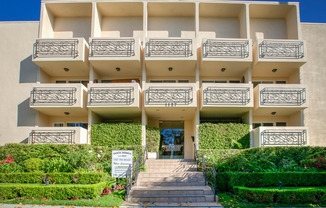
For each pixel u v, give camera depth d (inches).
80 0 796.0
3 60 804.0
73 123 830.5
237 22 865.5
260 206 437.7
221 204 457.7
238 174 523.5
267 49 749.9
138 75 844.6
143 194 499.5
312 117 794.8
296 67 780.6
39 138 704.4
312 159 593.0
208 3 800.9
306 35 828.6
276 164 617.3
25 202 449.4
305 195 449.1
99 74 836.6
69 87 726.5
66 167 577.3
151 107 722.2
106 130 728.3
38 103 720.3
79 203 442.6
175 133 868.6
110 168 612.1
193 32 855.7
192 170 649.0
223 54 744.3
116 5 810.2
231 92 727.1
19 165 609.0
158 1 792.3
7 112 780.0
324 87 807.7
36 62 746.2
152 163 676.7
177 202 473.7
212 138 722.2
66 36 852.6
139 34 852.6
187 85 724.0
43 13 800.9
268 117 823.7
